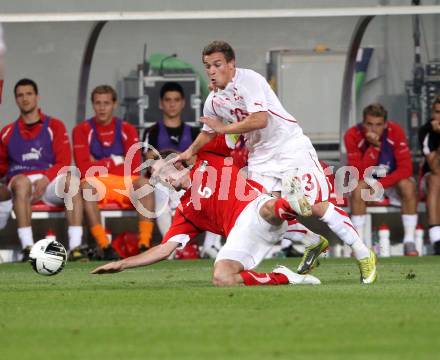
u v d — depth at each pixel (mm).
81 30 47406
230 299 23234
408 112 47938
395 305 22219
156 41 47719
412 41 47750
